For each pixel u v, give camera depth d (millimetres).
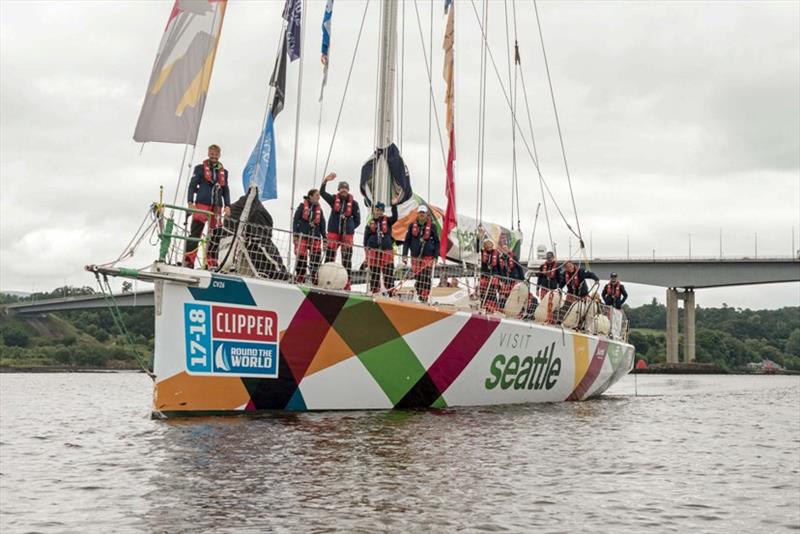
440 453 9961
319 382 13516
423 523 6812
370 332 13977
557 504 7664
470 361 15680
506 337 16453
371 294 14305
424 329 14703
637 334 88188
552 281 20203
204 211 12641
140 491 7812
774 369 89938
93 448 10828
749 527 7227
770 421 16938
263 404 13062
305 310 13180
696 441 12805
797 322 128875
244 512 7023
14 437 12711
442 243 17672
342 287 13797
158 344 12016
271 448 9914
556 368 18359
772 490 8812
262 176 14539
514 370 16938
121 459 9586
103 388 35219
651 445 11938
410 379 14703
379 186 17859
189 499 7473
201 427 11609
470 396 16047
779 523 7383
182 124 13414
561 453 10539
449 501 7547
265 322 12812
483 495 7840
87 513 7121
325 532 6496
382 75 18125
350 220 15211
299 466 8875
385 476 8492
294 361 13172
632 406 19734
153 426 12094
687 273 67562
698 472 9766
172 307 12055
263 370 12859
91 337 97312
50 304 86438
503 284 17984
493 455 10039
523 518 7105
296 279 13609
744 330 125875
